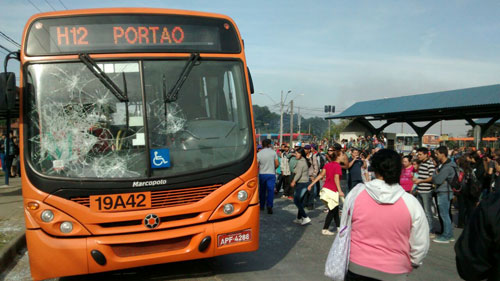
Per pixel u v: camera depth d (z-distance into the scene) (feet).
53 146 14.24
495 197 7.09
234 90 16.38
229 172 15.30
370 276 9.22
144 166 14.44
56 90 14.65
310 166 35.09
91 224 13.85
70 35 15.08
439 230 26.94
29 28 15.01
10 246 20.58
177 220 14.56
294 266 18.62
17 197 37.06
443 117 94.84
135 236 14.07
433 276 17.37
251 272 17.72
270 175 32.65
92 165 14.23
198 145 15.19
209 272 17.75
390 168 9.32
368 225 9.42
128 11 15.62
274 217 31.32
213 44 16.43
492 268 6.89
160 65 15.49
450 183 23.41
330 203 25.17
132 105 14.90
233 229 15.16
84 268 13.74
